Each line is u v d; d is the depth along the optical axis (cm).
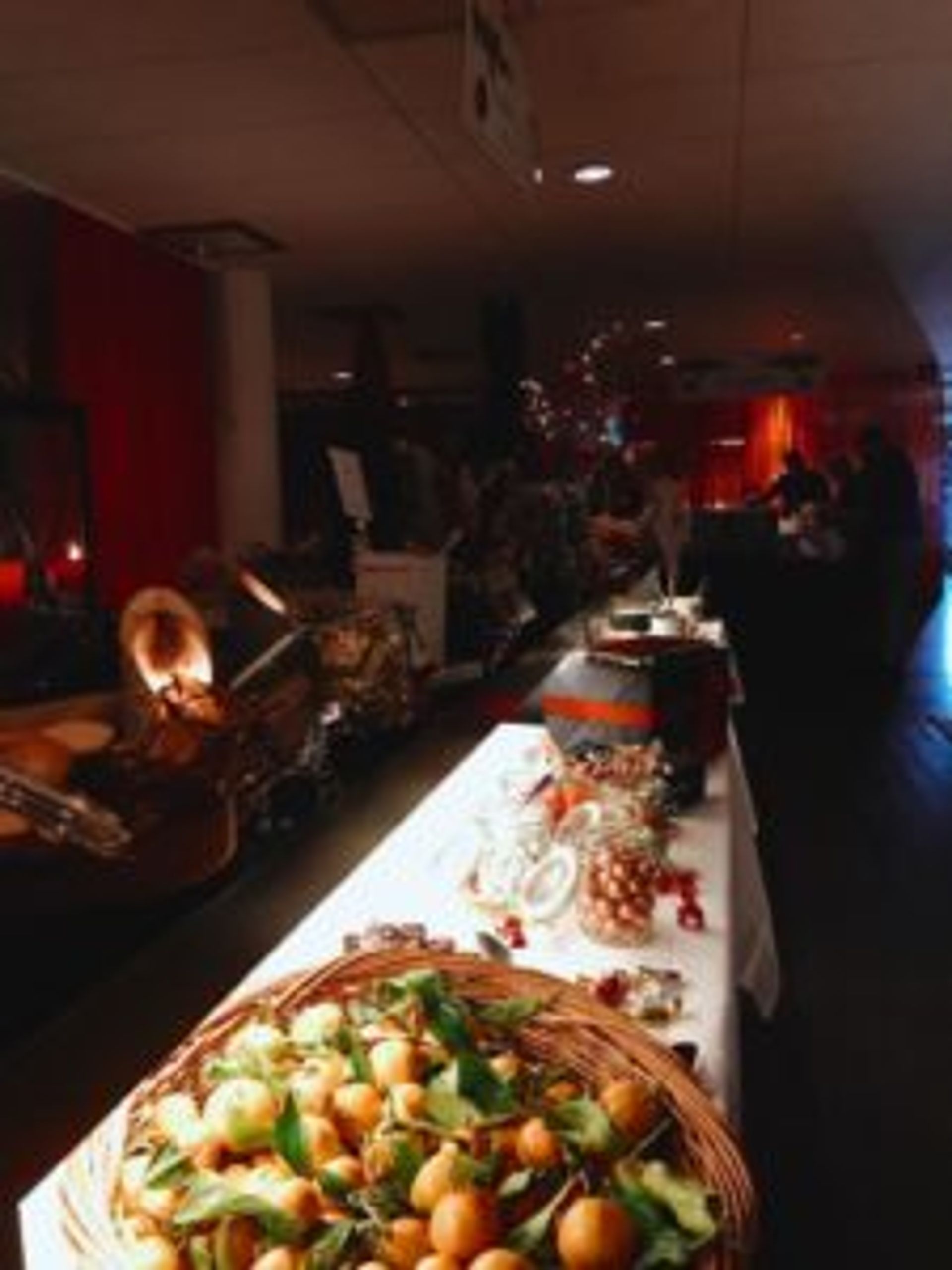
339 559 260
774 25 291
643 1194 68
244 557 235
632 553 551
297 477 570
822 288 683
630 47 304
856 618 797
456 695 239
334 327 776
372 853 142
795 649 810
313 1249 64
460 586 275
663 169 421
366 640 190
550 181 432
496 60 208
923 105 353
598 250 559
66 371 428
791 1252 200
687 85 333
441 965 91
